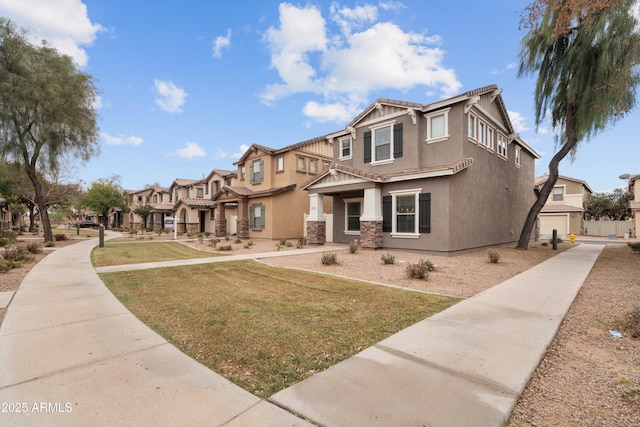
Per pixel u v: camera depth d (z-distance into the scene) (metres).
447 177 12.64
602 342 4.12
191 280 8.03
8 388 2.87
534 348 3.79
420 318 4.98
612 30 10.76
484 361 3.44
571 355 3.74
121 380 3.03
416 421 2.39
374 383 2.97
